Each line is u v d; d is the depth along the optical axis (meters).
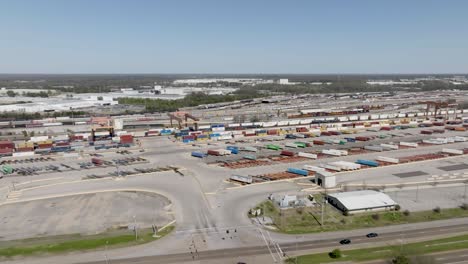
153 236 63.50
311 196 81.19
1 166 113.50
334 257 54.59
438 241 59.75
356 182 92.62
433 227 65.75
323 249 57.88
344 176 97.81
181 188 89.62
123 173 103.81
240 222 69.12
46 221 70.81
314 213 73.12
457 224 66.94
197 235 63.78
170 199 82.06
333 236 62.69
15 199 83.56
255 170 105.62
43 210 76.62
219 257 55.91
